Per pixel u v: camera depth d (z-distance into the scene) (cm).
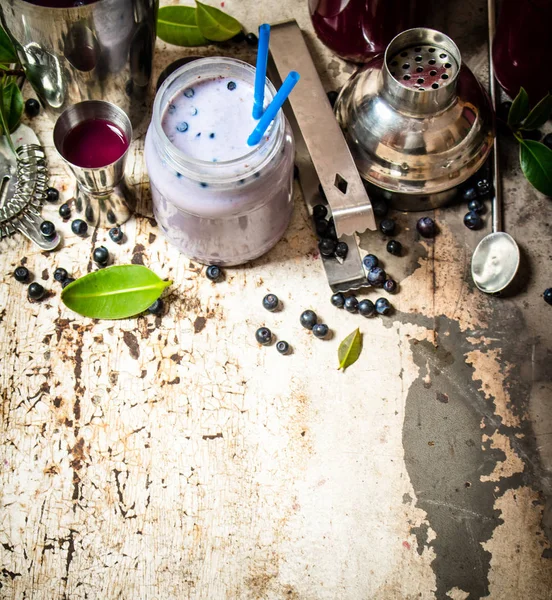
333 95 60
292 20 60
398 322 56
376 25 59
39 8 50
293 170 55
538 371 56
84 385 55
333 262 57
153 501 53
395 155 55
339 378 55
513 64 59
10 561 52
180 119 52
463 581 52
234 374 55
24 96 61
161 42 63
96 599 51
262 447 54
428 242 58
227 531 52
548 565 52
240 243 54
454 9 63
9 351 55
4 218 57
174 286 57
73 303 53
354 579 52
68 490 53
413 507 53
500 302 57
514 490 53
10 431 54
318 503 53
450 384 55
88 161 55
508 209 59
